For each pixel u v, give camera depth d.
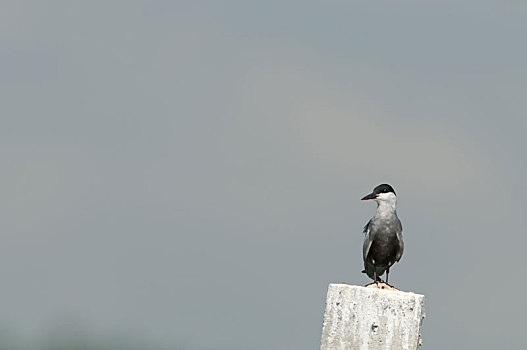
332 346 11.44
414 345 11.01
